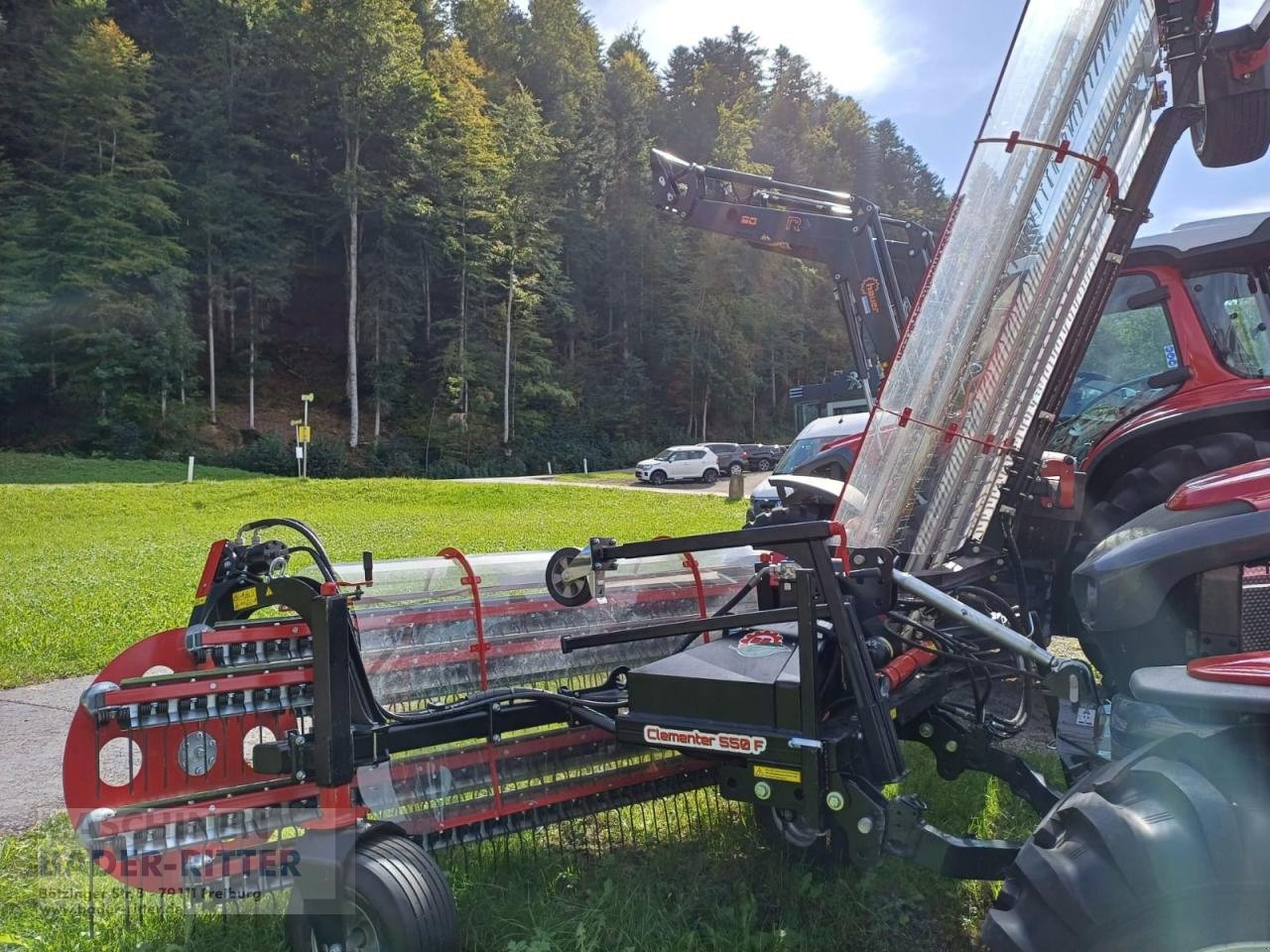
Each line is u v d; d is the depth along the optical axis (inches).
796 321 2785.4
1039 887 76.2
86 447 1675.7
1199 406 187.2
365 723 118.6
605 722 122.0
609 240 2603.3
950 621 133.0
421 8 2741.1
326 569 120.8
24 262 1691.7
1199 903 70.3
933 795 159.6
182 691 113.0
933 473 129.3
